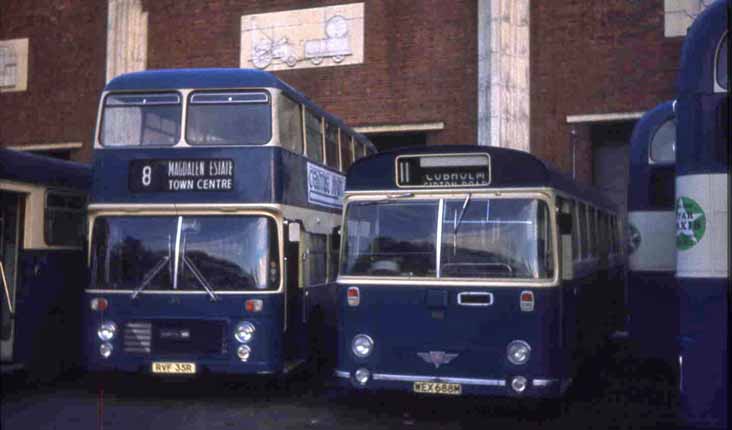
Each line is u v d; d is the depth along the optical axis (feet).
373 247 29.60
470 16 61.21
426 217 29.19
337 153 44.60
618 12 57.36
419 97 62.54
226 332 32.35
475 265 28.40
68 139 73.36
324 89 65.41
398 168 29.66
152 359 32.50
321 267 40.04
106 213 33.50
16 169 33.94
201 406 32.14
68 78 73.67
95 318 33.01
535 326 27.63
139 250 33.12
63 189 37.09
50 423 28.48
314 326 38.50
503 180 28.63
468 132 61.00
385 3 63.82
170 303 32.60
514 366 27.68
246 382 38.24
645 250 38.81
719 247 24.70
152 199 33.32
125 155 33.76
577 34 58.34
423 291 28.73
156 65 70.64
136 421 29.01
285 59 66.59
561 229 28.60
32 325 34.88
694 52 25.62
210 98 33.91
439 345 28.45
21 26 75.56
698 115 25.34
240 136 33.40
